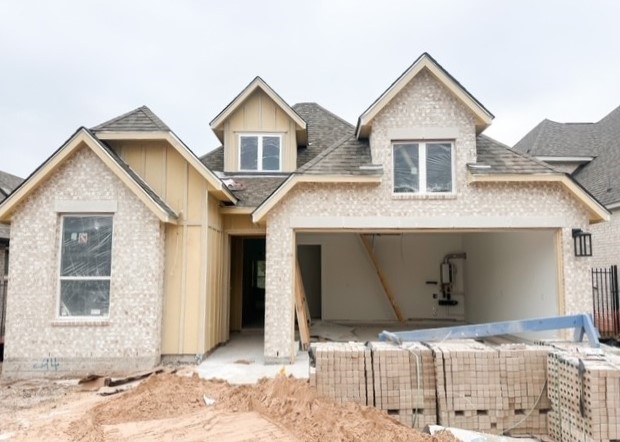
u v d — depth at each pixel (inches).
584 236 396.5
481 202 413.7
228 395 298.8
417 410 266.4
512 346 282.0
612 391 217.5
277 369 379.6
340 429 231.5
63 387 350.6
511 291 509.4
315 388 272.1
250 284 733.9
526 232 465.7
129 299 396.5
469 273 668.1
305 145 635.5
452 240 703.1
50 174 404.2
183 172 436.5
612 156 717.3
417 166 427.8
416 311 695.1
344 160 434.9
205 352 424.8
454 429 249.9
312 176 409.1
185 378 338.6
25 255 396.8
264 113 569.6
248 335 573.9
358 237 702.5
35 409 288.0
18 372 384.8
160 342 410.6
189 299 421.7
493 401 260.7
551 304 416.2
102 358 389.4
